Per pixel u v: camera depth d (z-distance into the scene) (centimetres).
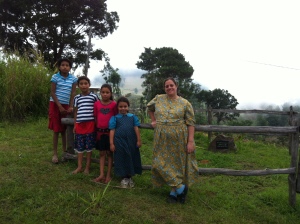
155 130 357
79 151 418
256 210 348
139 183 405
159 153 352
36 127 707
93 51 2528
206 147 743
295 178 361
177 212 328
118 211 317
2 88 751
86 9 2344
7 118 752
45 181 380
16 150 514
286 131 354
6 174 394
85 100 418
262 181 462
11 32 2245
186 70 3062
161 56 3216
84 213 307
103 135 399
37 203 319
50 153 509
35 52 888
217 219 319
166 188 398
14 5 2183
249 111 823
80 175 406
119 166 378
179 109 344
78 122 416
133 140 385
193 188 407
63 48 2412
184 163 349
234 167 548
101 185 384
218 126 371
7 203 316
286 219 331
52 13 2245
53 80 446
